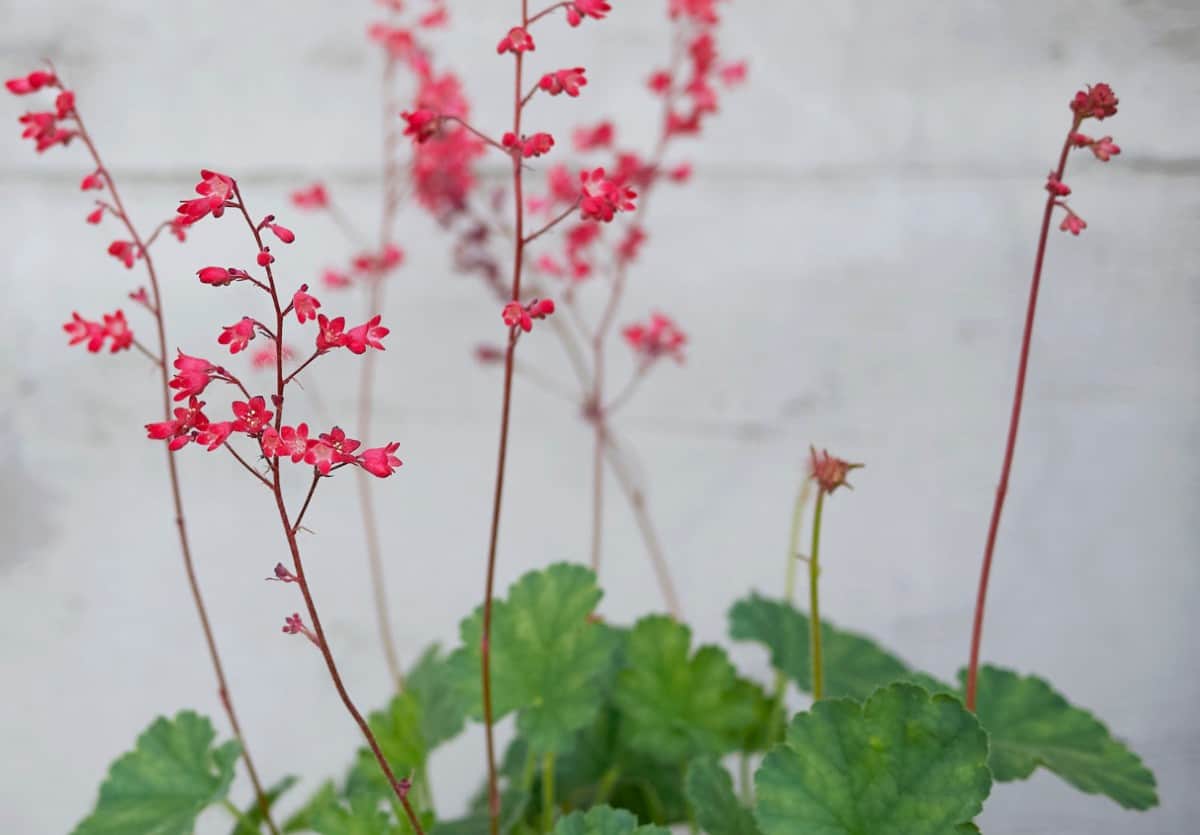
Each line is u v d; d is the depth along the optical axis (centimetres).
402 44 67
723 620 85
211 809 87
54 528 90
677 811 65
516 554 86
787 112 80
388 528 87
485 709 54
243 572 88
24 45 84
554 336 83
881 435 82
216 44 83
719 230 82
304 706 89
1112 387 80
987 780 53
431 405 85
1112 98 52
